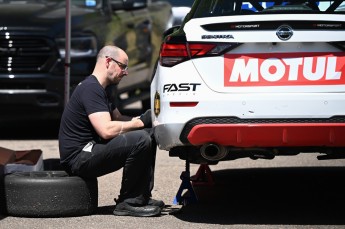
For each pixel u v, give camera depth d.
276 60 11.64
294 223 12.17
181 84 11.74
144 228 11.84
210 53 11.70
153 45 23.45
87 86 12.57
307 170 16.89
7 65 20.09
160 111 11.96
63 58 20.16
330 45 11.62
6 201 12.53
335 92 11.59
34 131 22.39
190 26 11.89
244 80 11.65
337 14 11.70
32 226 11.95
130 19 22.39
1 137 21.31
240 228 11.85
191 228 11.84
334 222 12.24
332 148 12.04
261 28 11.61
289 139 11.57
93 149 12.45
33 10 20.89
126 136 12.41
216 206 13.41
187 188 13.52
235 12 12.13
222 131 11.59
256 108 11.57
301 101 11.56
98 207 13.34
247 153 12.26
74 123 12.55
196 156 12.37
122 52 12.84
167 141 11.91
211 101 11.62
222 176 16.23
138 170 12.53
